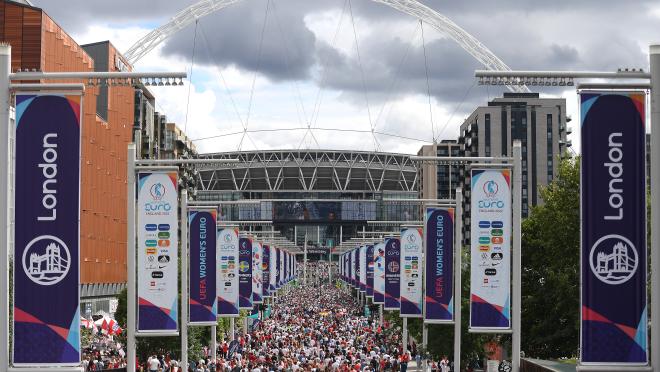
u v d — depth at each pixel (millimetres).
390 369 86562
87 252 129750
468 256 78312
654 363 30109
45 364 31984
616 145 30312
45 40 114875
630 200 30219
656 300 30047
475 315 46250
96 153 134625
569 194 81000
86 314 124625
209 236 62438
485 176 46062
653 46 30281
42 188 31828
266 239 144500
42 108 31891
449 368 82000
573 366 63375
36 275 31922
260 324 143625
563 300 77812
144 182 49625
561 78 31078
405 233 77375
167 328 49562
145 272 49688
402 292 77375
